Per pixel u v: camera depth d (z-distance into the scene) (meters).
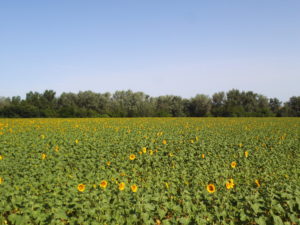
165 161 11.08
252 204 5.61
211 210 5.71
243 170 9.59
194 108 72.62
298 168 9.91
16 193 6.20
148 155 11.76
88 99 71.19
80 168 9.47
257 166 10.40
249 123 31.75
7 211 5.64
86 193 6.36
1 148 13.02
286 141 16.05
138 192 6.43
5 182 6.96
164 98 75.75
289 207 5.70
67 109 53.75
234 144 14.84
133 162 10.99
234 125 28.08
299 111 65.44
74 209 5.70
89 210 5.37
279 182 7.68
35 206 5.50
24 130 20.27
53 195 6.20
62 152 12.38
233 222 5.22
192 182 7.53
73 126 24.48
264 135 18.81
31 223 5.11
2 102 65.75
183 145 14.34
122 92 74.50
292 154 12.91
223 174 8.45
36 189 6.77
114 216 5.25
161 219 5.60
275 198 6.15
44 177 7.77
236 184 7.39
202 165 10.37
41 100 68.06
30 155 11.63
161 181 7.63
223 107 66.12
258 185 6.96
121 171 9.07
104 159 10.77
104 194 6.18
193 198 6.18
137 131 20.33
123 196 6.24
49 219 5.17
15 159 10.59
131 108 68.12
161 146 14.11
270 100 77.50
